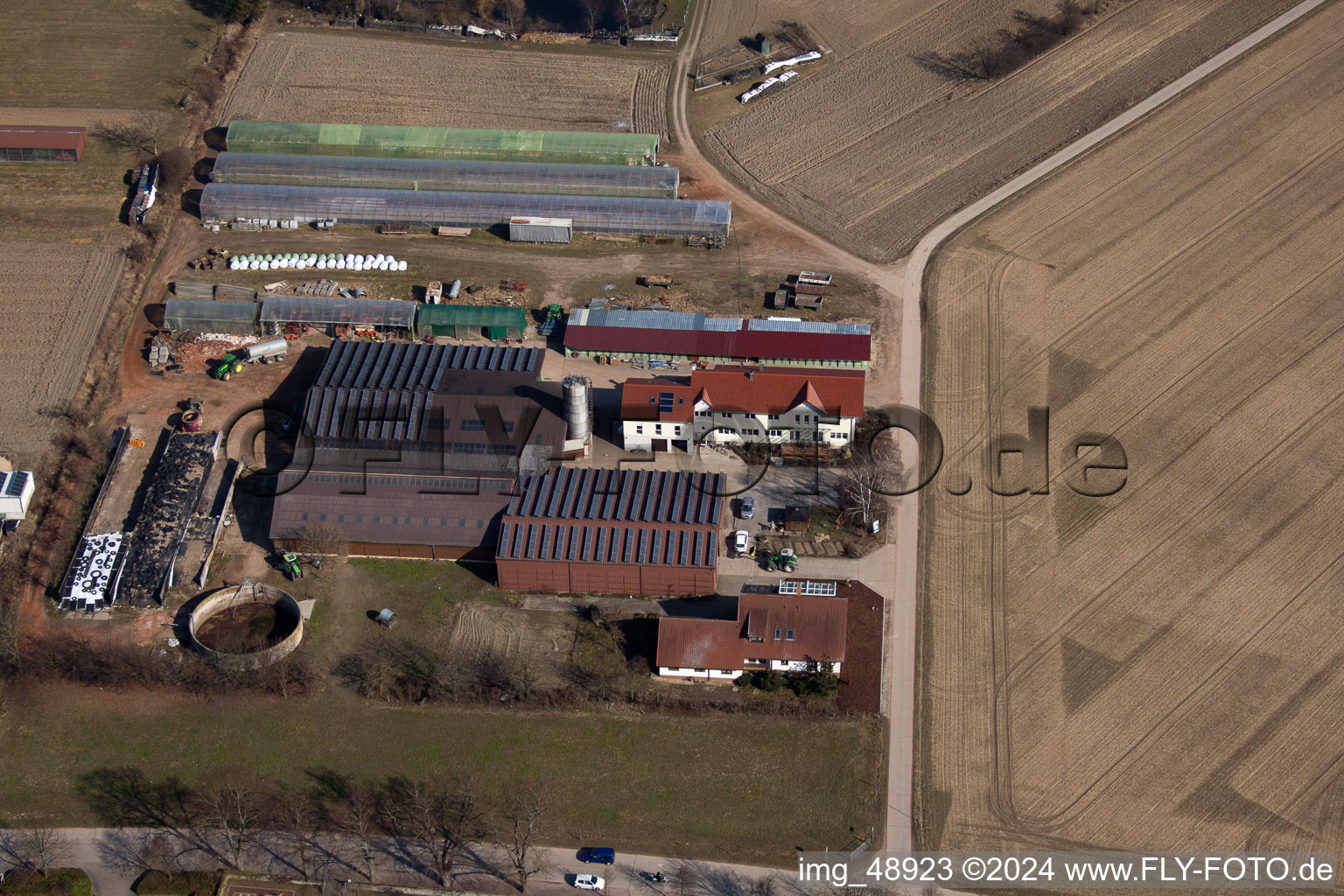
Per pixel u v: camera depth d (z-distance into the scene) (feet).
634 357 465.47
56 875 310.24
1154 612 371.76
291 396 449.06
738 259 520.01
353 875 313.32
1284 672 354.13
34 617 374.84
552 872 313.53
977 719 344.90
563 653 364.99
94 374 459.32
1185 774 329.52
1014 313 485.97
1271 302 489.26
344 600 381.19
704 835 322.14
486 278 506.48
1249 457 422.82
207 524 397.80
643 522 379.96
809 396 414.62
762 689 353.51
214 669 356.18
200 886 309.42
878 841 319.27
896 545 393.50
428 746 342.85
